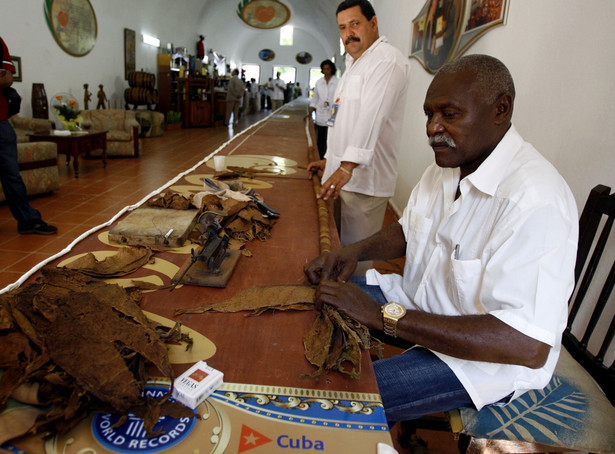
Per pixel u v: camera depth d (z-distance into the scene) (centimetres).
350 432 66
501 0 223
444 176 116
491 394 101
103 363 67
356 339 84
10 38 558
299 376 77
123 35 884
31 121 529
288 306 98
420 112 375
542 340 82
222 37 1825
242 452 61
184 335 84
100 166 564
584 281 128
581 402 111
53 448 59
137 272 112
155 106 1078
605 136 141
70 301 81
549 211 87
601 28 147
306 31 2228
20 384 63
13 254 281
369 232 225
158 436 62
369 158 179
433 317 88
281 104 1747
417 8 405
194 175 224
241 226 145
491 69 92
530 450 102
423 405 102
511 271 86
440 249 116
